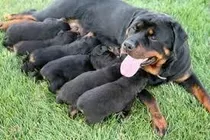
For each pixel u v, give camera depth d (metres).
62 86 1.63
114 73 1.63
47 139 1.50
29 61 1.76
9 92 1.66
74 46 1.81
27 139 1.51
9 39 1.89
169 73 1.66
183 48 1.64
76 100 1.56
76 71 1.70
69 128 1.54
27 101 1.64
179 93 1.72
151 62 1.61
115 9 1.91
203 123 1.61
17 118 1.57
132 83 1.55
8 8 2.23
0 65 1.80
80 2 2.01
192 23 2.12
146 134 1.55
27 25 1.89
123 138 1.53
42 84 1.73
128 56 1.63
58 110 1.61
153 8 2.23
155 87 1.75
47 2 2.30
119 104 1.53
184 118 1.62
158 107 1.62
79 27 2.05
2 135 1.52
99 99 1.49
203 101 1.67
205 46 1.97
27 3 2.29
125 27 1.82
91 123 1.54
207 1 2.32
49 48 1.78
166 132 1.55
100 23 1.96
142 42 1.58
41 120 1.58
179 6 2.24
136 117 1.60
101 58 1.72
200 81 1.75
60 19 1.97
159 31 1.57
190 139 1.55
